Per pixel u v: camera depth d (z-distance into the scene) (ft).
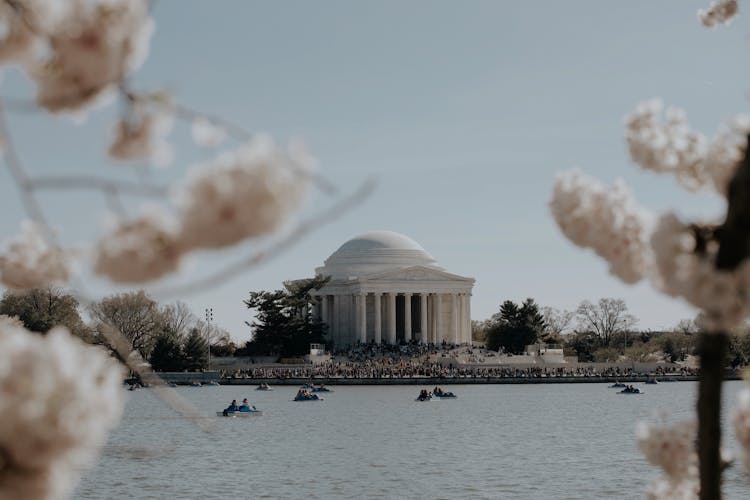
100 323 41.52
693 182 40.11
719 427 32.73
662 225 30.32
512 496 188.24
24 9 28.43
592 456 250.57
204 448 269.03
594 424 350.64
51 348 24.73
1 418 23.35
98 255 25.76
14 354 24.45
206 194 23.81
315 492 193.26
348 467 229.86
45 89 28.40
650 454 46.44
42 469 23.91
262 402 505.66
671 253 29.73
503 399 520.83
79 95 28.32
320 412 423.64
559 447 273.33
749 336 452.35
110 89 28.60
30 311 354.54
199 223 23.90
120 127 27.91
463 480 208.44
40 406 23.71
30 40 28.89
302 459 245.24
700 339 33.04
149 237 25.45
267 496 188.85
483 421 369.09
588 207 36.63
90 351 25.71
